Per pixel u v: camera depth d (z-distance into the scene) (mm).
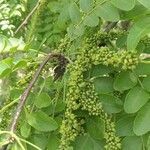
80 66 391
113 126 376
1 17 721
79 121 387
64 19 445
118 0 386
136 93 372
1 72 361
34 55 433
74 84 382
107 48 386
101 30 446
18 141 337
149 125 361
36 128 384
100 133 379
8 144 341
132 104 368
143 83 375
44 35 589
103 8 399
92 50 394
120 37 413
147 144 362
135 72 377
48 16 602
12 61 368
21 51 421
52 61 429
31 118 386
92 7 405
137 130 361
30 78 437
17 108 359
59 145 385
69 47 426
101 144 385
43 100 398
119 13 399
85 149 384
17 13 722
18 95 436
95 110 377
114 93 391
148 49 407
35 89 432
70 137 375
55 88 432
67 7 444
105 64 382
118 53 375
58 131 397
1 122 427
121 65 381
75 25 418
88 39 419
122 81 379
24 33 671
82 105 383
